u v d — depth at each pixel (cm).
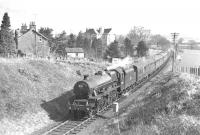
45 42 6594
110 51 7662
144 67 4441
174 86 2712
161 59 6875
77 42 9262
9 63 3012
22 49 6272
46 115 2420
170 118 1950
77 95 2495
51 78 3253
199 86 2497
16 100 2347
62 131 2039
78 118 2430
